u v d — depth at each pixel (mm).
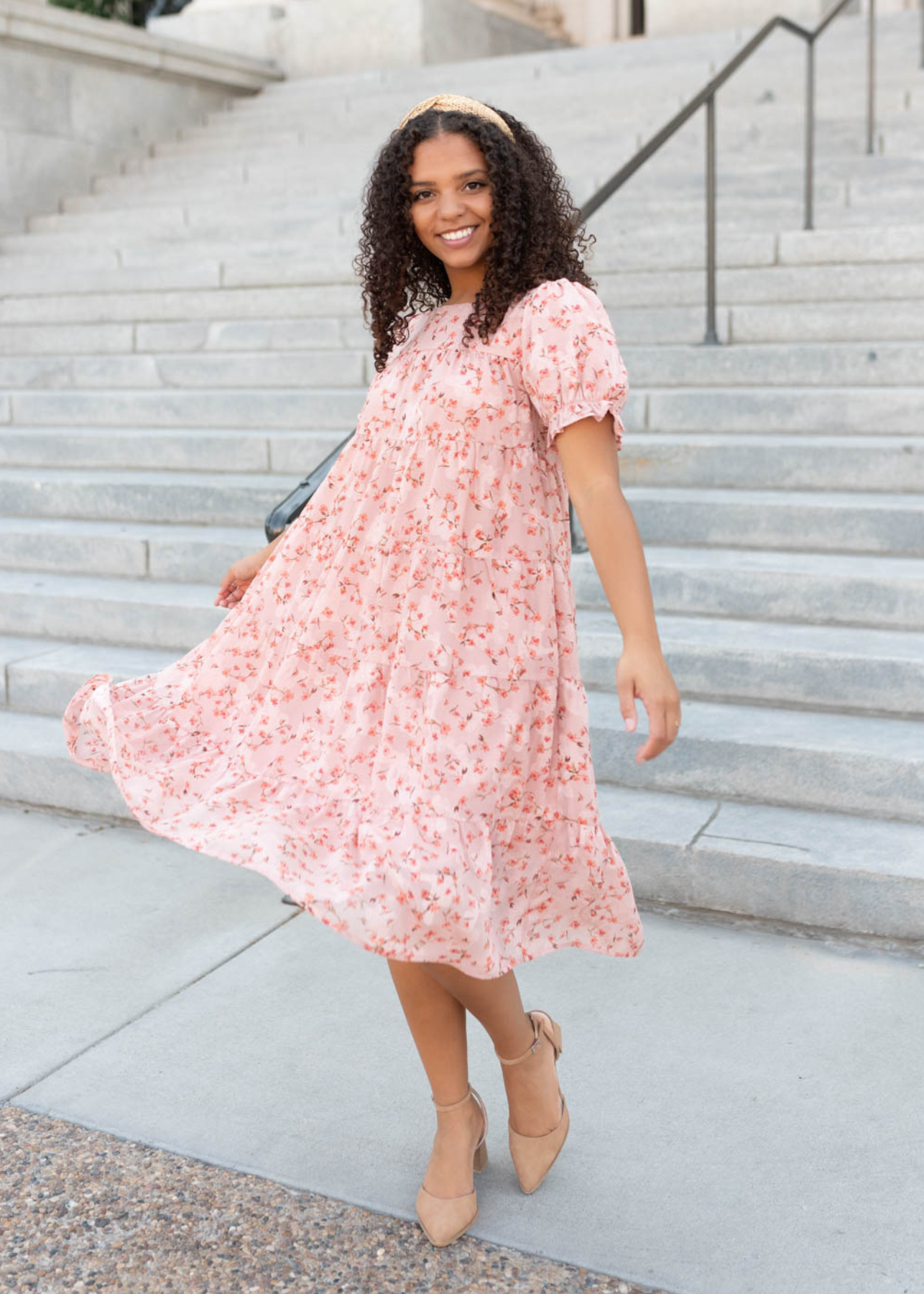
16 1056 2596
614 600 1746
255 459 5508
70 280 7766
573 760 1937
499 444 1861
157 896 3344
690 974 2846
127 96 9734
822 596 3863
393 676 1883
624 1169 2191
